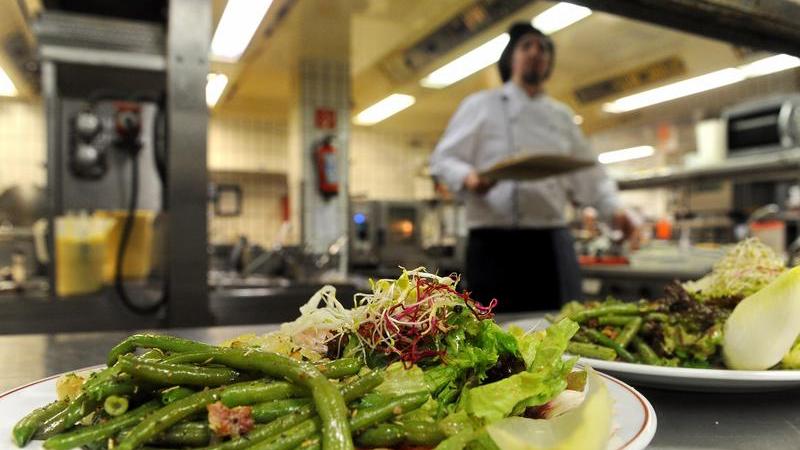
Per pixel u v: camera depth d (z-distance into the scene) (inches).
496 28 146.2
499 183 108.9
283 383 20.4
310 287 115.0
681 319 37.9
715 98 223.3
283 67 209.6
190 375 20.7
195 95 81.8
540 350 23.7
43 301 89.1
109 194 100.0
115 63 93.4
